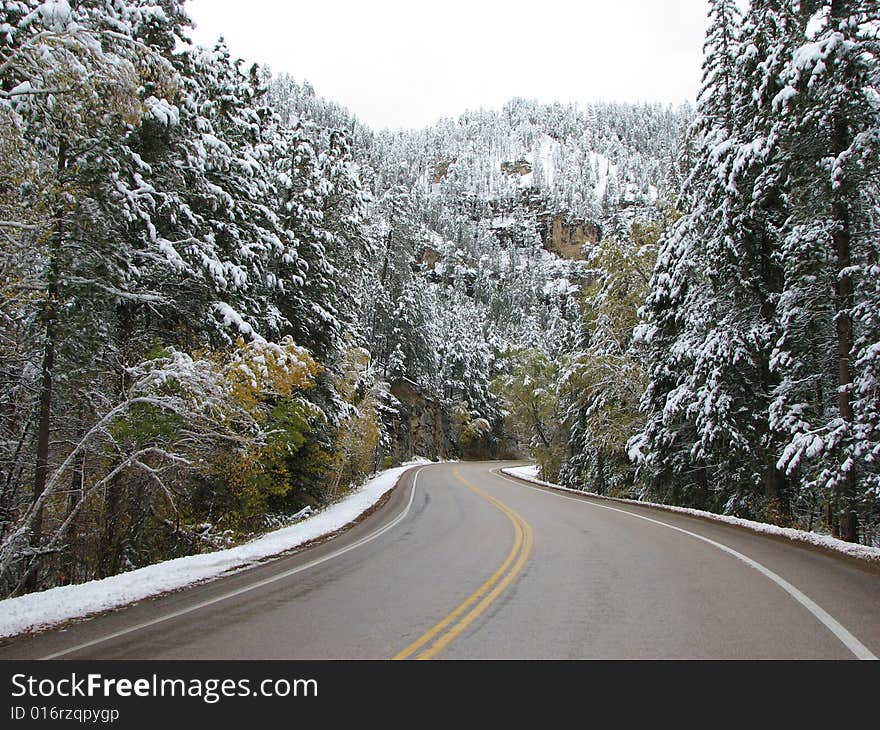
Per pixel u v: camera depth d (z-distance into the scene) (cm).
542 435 4562
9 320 1112
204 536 1636
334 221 2359
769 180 1546
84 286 1180
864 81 1302
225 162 1458
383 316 6084
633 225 2884
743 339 1762
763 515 1836
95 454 1309
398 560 1077
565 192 18475
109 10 1169
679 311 2083
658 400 2308
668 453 2233
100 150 1127
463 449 7944
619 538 1296
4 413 1278
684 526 1520
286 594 813
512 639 578
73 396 1299
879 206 1428
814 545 1176
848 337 1419
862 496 1433
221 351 1517
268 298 1909
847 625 608
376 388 3781
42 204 1012
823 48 1266
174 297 1441
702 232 1894
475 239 14738
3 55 839
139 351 1481
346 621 659
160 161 1381
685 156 2216
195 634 625
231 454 1486
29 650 592
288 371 1484
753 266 1739
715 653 530
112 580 916
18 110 907
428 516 1848
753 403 1805
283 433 1659
